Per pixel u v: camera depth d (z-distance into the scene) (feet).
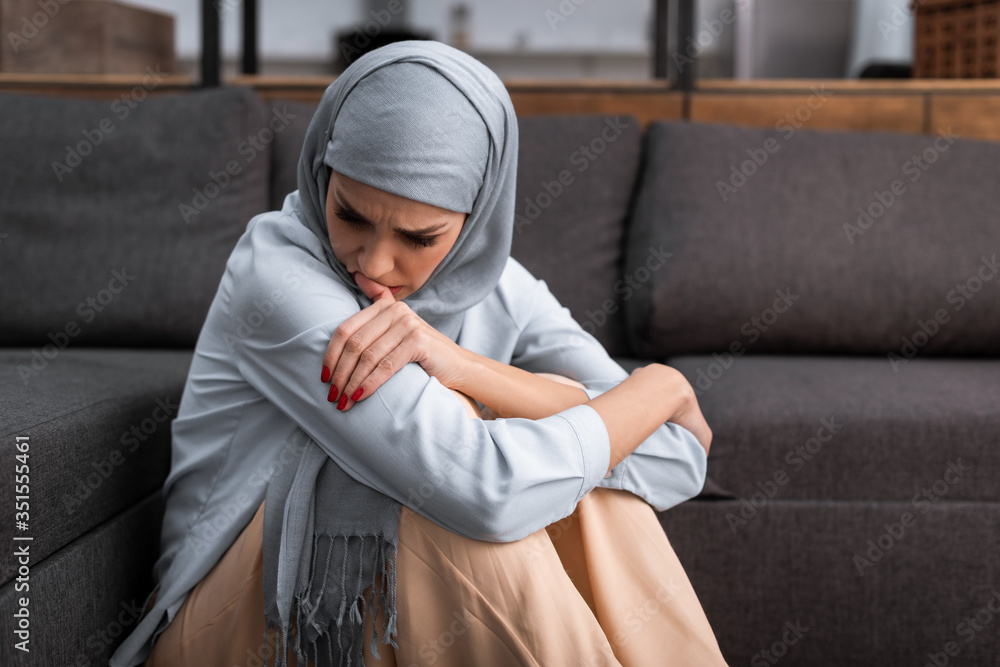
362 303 2.86
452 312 3.02
